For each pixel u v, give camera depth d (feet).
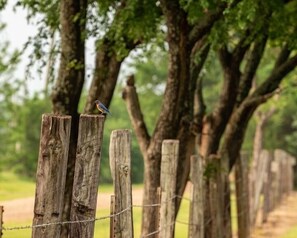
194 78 53.88
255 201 93.56
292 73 92.63
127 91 51.47
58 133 22.98
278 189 130.21
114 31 49.83
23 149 222.48
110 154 28.94
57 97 45.16
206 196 51.19
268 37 60.18
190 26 48.08
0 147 231.30
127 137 28.99
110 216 27.40
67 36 45.62
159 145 47.60
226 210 57.26
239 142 60.59
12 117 223.71
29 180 213.66
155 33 53.62
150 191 46.73
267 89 58.95
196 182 45.03
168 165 37.35
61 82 45.27
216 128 60.18
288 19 55.93
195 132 53.67
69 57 45.42
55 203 23.00
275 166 126.00
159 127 48.03
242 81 61.82
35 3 53.06
